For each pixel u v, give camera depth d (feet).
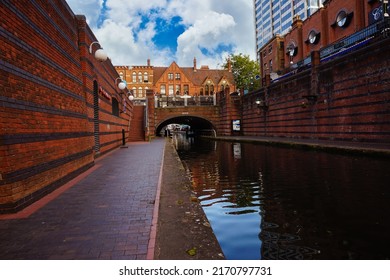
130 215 15.70
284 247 15.47
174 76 202.69
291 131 84.48
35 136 19.62
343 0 84.64
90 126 35.88
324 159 44.47
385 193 24.76
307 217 20.03
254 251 15.16
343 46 66.74
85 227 13.93
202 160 55.01
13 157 16.74
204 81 203.51
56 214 16.02
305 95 70.90
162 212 16.39
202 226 14.16
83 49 35.63
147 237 12.67
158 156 45.21
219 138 114.32
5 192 16.24
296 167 39.42
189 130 228.63
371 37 56.18
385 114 49.93
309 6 228.84
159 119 133.59
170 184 24.07
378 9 69.46
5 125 16.16
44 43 22.21
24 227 14.03
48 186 21.16
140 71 200.95
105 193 20.81
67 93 27.09
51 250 11.44
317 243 15.78
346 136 59.93
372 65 52.47
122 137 72.02
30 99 19.24
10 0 17.22
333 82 63.67
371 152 41.88
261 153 60.29
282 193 26.66
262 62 153.48
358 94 56.18
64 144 25.26
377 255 14.12
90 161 34.09
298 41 113.60
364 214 20.02
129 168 32.94
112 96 60.13
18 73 17.81
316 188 27.58
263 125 105.70
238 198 25.85
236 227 18.76
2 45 16.16
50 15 23.84
